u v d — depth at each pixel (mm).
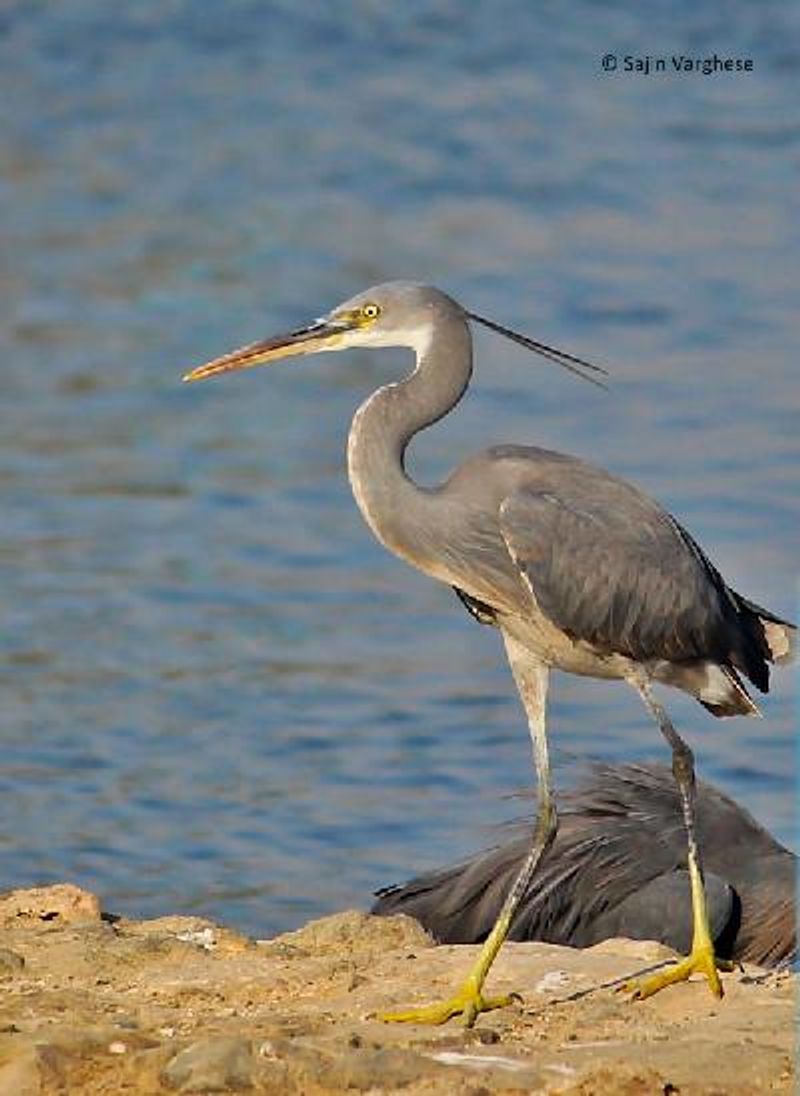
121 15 43500
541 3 43531
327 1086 7918
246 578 19844
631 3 43688
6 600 19000
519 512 9688
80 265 30469
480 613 10148
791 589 18266
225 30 42781
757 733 16438
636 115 38281
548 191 34344
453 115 38094
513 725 16641
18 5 43969
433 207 33625
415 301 9906
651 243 31703
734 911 11719
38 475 22453
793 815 14812
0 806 14805
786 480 21797
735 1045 8438
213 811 14820
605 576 9672
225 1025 8727
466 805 15070
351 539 20984
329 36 42250
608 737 16406
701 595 9875
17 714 16516
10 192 34219
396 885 12672
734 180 35031
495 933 9172
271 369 27031
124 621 18609
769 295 29156
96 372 26109
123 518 21250
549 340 27297
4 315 28219
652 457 22656
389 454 9812
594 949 10070
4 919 10625
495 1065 8141
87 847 14102
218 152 36375
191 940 10312
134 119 38125
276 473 22781
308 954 10242
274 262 30625
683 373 25906
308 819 14703
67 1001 9164
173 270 30250
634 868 11859
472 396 25078
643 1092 7898
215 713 16672
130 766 15602
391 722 16672
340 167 35531
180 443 23703
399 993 9344
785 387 25266
